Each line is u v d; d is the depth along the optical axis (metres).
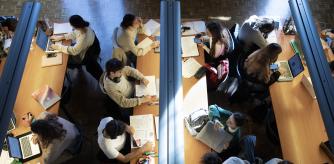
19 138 3.67
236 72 4.64
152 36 4.58
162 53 2.35
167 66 2.29
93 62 4.70
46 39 4.46
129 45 4.25
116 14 5.96
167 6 2.58
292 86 4.12
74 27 4.19
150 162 3.52
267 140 4.64
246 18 5.93
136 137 3.66
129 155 3.55
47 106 3.94
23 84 4.09
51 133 3.31
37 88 4.06
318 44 2.38
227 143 3.62
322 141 3.69
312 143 3.69
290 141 3.71
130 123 3.75
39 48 4.41
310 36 2.43
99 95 5.07
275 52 3.88
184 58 4.36
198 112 3.78
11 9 5.95
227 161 3.30
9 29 4.49
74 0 6.12
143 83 4.05
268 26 4.43
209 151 3.56
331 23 5.91
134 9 6.03
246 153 3.56
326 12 6.03
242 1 6.15
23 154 3.57
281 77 4.19
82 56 4.45
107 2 6.12
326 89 2.17
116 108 4.31
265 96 4.54
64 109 4.51
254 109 4.81
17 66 2.40
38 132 3.29
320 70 2.25
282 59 4.39
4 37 4.46
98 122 4.82
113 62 3.53
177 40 2.41
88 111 4.93
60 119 3.64
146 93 3.98
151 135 3.67
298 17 2.54
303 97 4.03
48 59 4.31
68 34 4.57
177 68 2.29
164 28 2.46
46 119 3.45
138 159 3.55
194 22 4.74
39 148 3.62
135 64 4.54
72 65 4.60
